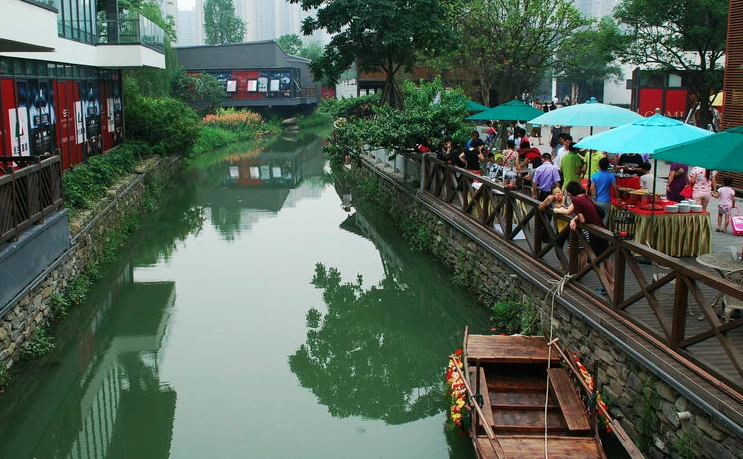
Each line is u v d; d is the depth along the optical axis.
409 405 8.65
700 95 24.36
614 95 49.72
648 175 11.64
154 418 8.26
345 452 7.45
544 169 10.90
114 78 23.17
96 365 9.77
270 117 53.19
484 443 6.30
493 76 25.41
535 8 23.14
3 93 12.93
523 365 7.89
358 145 19.78
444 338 10.80
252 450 7.52
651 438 6.30
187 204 22.52
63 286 11.05
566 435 6.58
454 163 14.23
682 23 23.50
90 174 16.08
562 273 8.66
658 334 6.42
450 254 13.38
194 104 47.00
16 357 8.74
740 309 7.08
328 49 23.42
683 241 9.49
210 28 76.75
